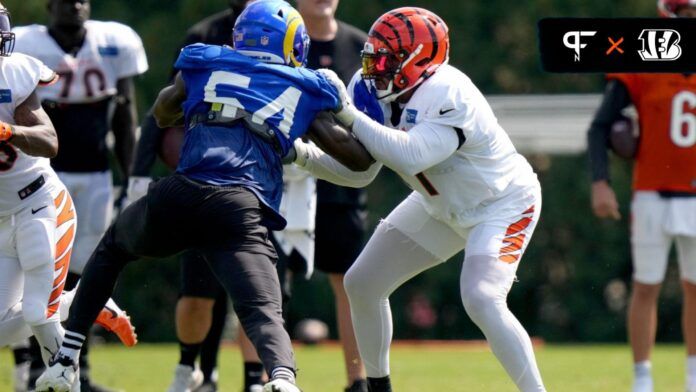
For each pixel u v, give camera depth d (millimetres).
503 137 20422
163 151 26031
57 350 20797
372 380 21766
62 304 21438
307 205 25719
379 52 19547
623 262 62469
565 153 60344
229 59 18703
